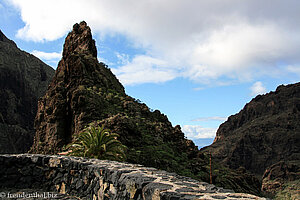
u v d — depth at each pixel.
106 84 83.38
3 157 10.62
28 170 10.60
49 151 64.69
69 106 68.31
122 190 6.39
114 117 52.34
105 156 19.73
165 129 73.25
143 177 6.18
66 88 74.38
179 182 5.72
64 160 9.89
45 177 10.36
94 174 8.14
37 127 82.75
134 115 70.19
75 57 80.25
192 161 67.56
